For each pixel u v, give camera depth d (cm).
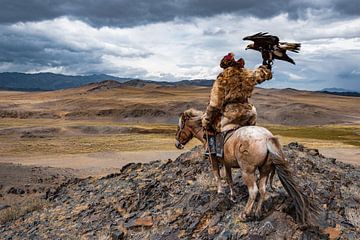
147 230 1057
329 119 15662
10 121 12744
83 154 5388
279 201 967
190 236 966
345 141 7481
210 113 962
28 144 6819
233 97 938
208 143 990
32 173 2998
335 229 905
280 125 14312
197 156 1511
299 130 10488
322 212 959
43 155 5303
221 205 1017
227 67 943
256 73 945
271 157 823
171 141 7406
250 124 959
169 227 1023
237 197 1049
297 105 17000
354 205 1042
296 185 814
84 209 1348
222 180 1200
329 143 6981
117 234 1060
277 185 1080
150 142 7194
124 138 8138
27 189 2345
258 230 882
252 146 845
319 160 1460
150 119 15112
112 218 1196
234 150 896
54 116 15712
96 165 4288
